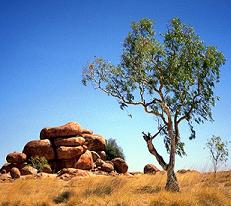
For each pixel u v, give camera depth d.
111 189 26.50
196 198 19.97
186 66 26.83
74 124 55.59
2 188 30.94
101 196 22.75
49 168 49.75
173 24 27.58
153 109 28.16
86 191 25.77
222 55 26.86
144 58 27.23
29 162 51.69
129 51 28.52
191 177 30.77
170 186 25.89
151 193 24.14
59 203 22.97
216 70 26.78
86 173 40.50
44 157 50.56
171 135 27.06
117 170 54.44
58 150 52.16
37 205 22.45
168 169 26.56
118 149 60.91
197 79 27.06
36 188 29.48
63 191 26.27
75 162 52.16
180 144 28.00
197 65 26.73
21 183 30.47
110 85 28.56
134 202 20.08
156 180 29.59
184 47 27.27
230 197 21.28
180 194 21.12
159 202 19.23
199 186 26.48
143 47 27.19
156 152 27.61
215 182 28.33
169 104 27.58
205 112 27.38
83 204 20.64
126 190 25.97
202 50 27.30
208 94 26.98
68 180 35.91
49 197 24.61
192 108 27.19
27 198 23.64
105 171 52.00
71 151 51.97
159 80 27.55
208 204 19.38
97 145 57.31
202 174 32.88
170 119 27.12
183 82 26.77
